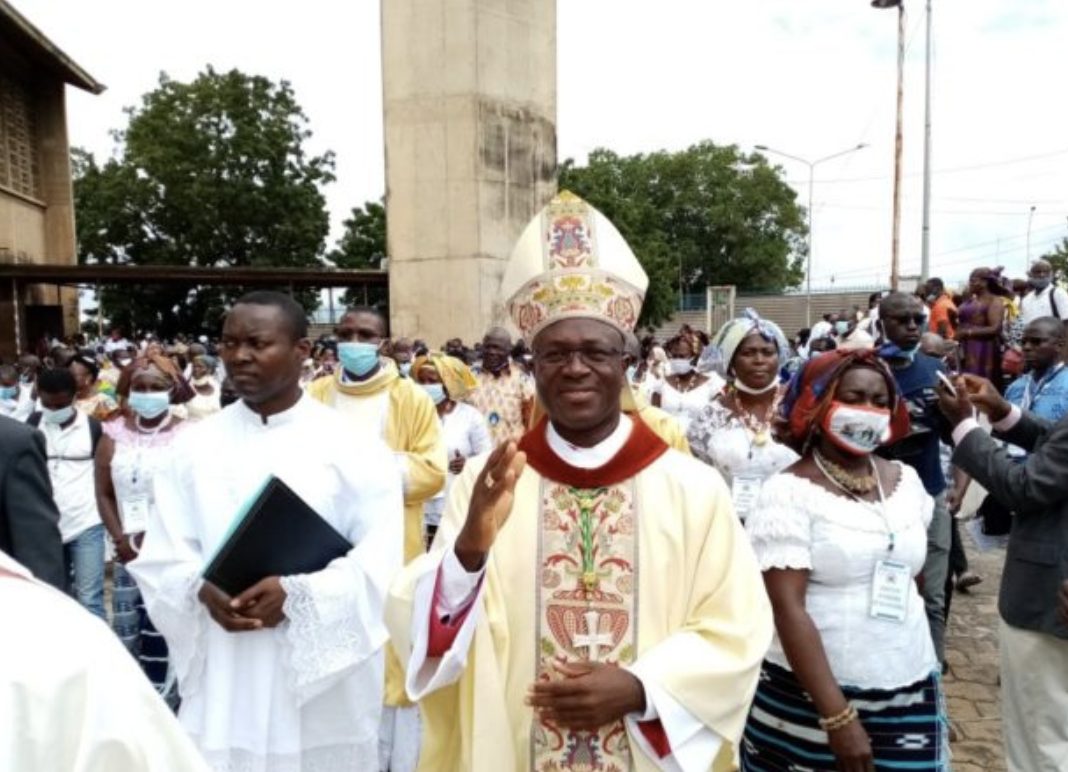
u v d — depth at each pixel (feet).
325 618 8.14
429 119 63.21
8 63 93.04
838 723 7.34
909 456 13.56
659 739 5.71
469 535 5.45
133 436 15.23
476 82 62.69
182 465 9.00
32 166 99.25
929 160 80.02
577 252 6.13
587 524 6.20
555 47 69.72
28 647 2.71
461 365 21.43
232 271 79.25
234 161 132.67
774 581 7.82
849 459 8.18
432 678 5.67
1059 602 9.15
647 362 37.70
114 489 15.25
